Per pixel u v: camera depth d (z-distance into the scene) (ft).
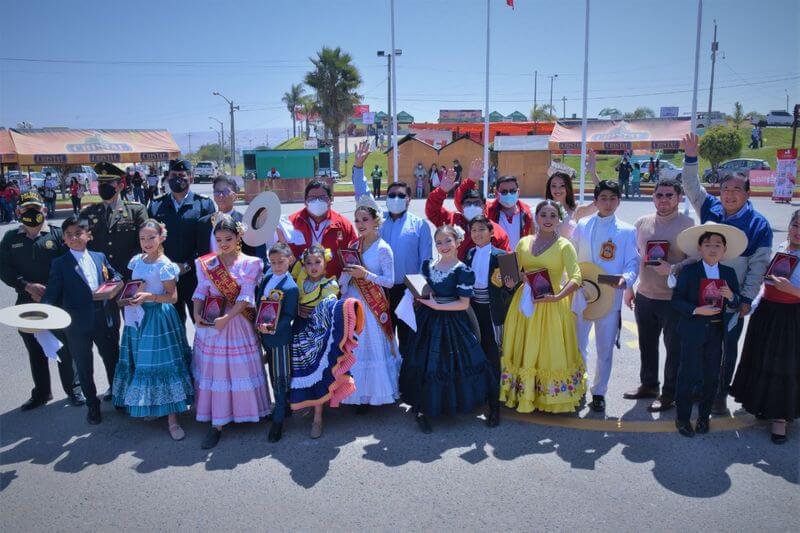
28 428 15.21
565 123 98.99
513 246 19.02
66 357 16.46
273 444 14.23
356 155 19.45
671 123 93.30
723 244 13.70
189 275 17.71
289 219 18.45
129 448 14.07
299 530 10.80
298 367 14.42
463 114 234.58
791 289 13.28
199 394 14.47
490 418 15.02
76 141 84.69
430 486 12.20
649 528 10.66
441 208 19.57
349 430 14.97
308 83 137.08
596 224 16.11
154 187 93.81
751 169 99.91
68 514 11.41
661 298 15.42
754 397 14.17
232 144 148.87
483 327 15.65
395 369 16.06
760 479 12.24
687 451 13.47
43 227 16.78
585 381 15.60
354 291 15.81
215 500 11.80
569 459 13.21
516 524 10.85
